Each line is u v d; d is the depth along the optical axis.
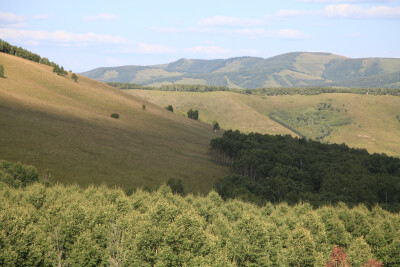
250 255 39.22
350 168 126.75
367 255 41.53
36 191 47.28
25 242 31.69
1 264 29.64
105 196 53.72
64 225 36.72
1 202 36.97
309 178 120.12
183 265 33.78
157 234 35.91
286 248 43.97
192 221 37.81
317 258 39.91
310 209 60.91
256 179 122.75
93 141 111.88
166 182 94.12
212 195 68.12
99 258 33.94
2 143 85.94
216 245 37.59
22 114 113.38
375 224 53.41
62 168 83.12
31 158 82.31
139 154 115.06
